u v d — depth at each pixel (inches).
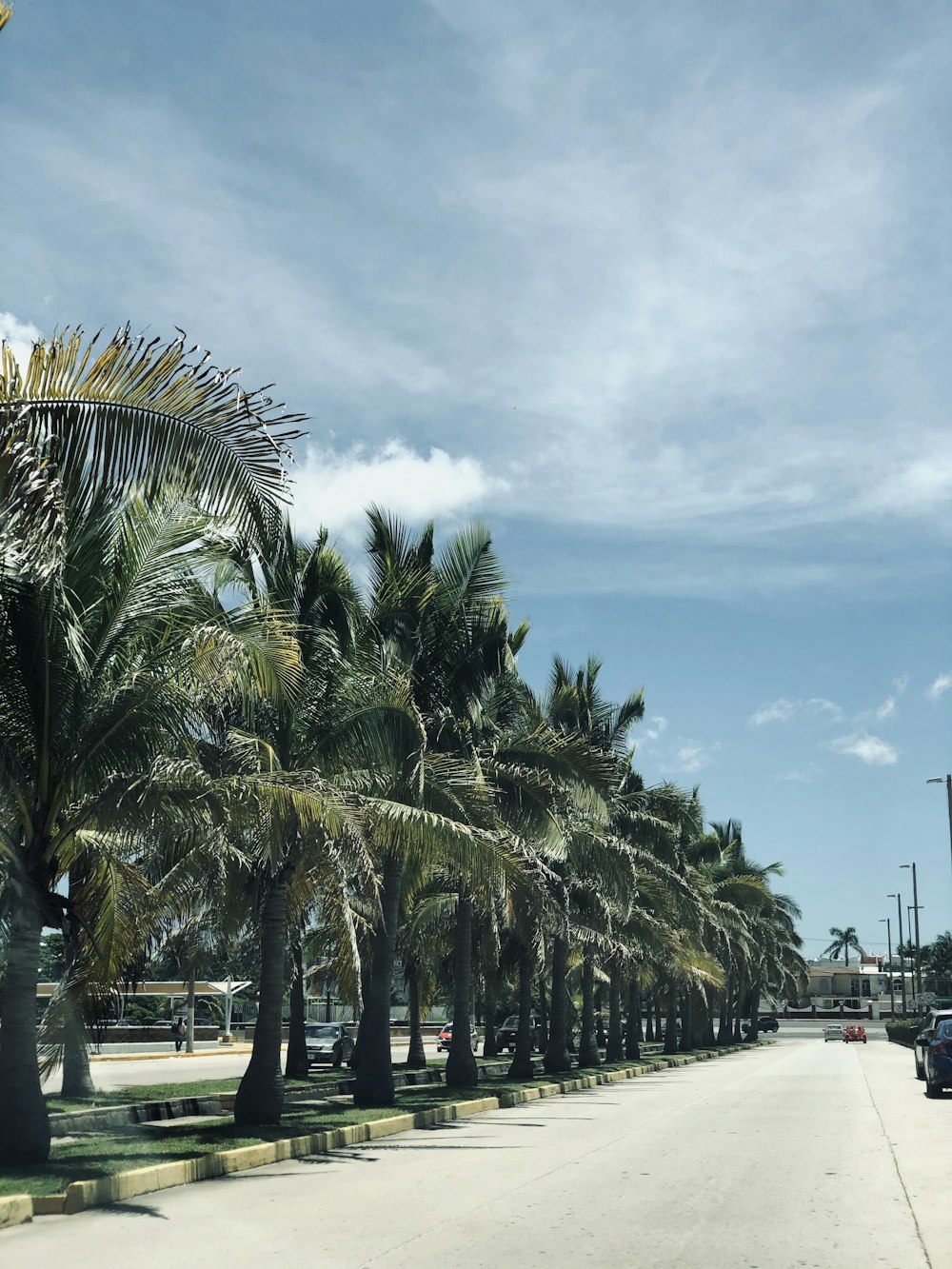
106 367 402.9
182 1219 395.2
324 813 570.3
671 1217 398.9
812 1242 350.9
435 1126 765.3
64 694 501.7
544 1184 481.4
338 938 794.8
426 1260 325.4
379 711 724.0
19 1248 344.5
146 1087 954.7
